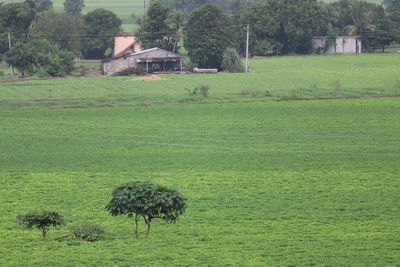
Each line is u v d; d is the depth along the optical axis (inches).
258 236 2778.1
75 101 7293.3
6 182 3966.5
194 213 3228.3
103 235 2770.7
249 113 6560.0
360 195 3602.4
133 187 2493.8
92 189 3782.0
